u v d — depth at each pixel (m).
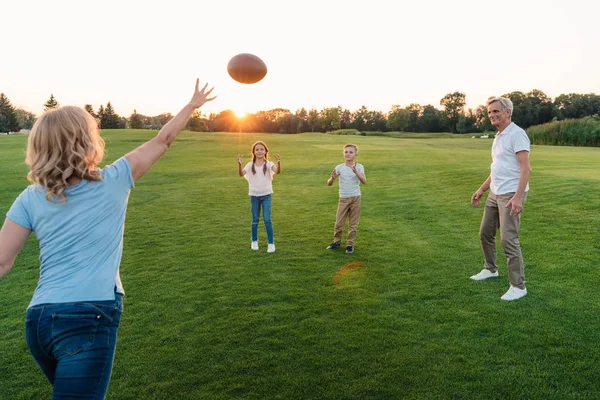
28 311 1.76
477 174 13.19
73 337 1.70
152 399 2.90
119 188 1.93
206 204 10.73
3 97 95.38
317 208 9.98
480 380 3.01
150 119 118.00
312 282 5.10
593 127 42.38
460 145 39.88
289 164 19.03
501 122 4.54
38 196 1.81
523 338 3.58
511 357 3.29
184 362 3.35
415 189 11.74
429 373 3.11
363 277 5.23
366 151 24.09
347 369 3.20
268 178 6.53
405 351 3.43
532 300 4.35
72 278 1.77
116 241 1.93
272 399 2.87
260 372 3.19
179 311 4.34
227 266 5.82
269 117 125.38
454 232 7.39
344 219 6.51
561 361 3.21
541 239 6.48
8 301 4.88
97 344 1.73
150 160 2.08
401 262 5.79
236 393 2.95
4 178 16.52
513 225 4.42
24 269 6.07
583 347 3.40
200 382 3.09
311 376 3.12
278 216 9.20
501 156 4.53
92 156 1.88
